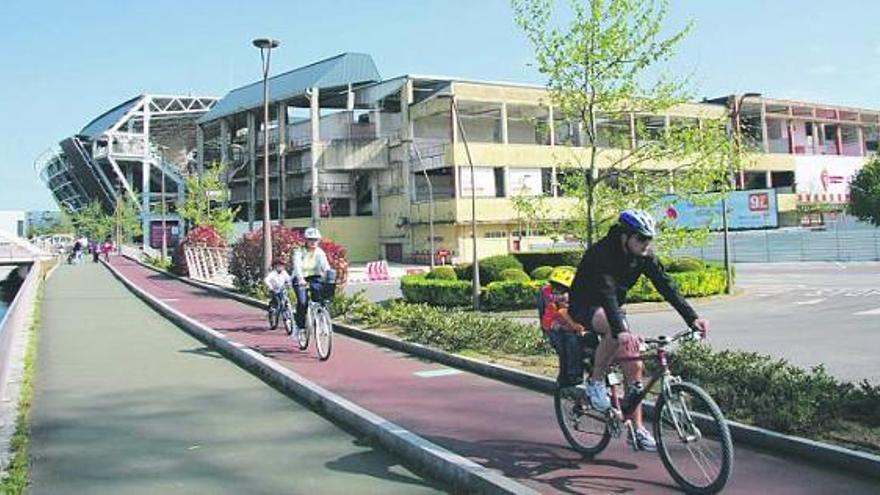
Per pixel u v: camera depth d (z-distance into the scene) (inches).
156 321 679.1
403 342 469.7
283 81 2512.3
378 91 2306.8
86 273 1606.8
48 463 242.2
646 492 199.3
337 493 209.8
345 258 829.2
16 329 533.3
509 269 851.4
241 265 942.4
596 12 470.9
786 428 239.9
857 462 211.6
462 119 2226.9
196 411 315.6
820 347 464.1
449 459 218.7
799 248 1814.7
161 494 211.5
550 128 576.1
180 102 3752.5
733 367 307.6
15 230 3567.9
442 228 2049.7
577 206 558.9
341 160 2285.9
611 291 205.3
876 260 1692.9
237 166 2687.0
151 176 3774.6
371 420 269.0
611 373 217.0
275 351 471.5
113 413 313.7
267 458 245.1
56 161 4340.6
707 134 501.7
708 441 191.3
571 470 219.8
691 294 858.1
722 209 1008.9
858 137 2881.4
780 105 2536.9
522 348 415.5
